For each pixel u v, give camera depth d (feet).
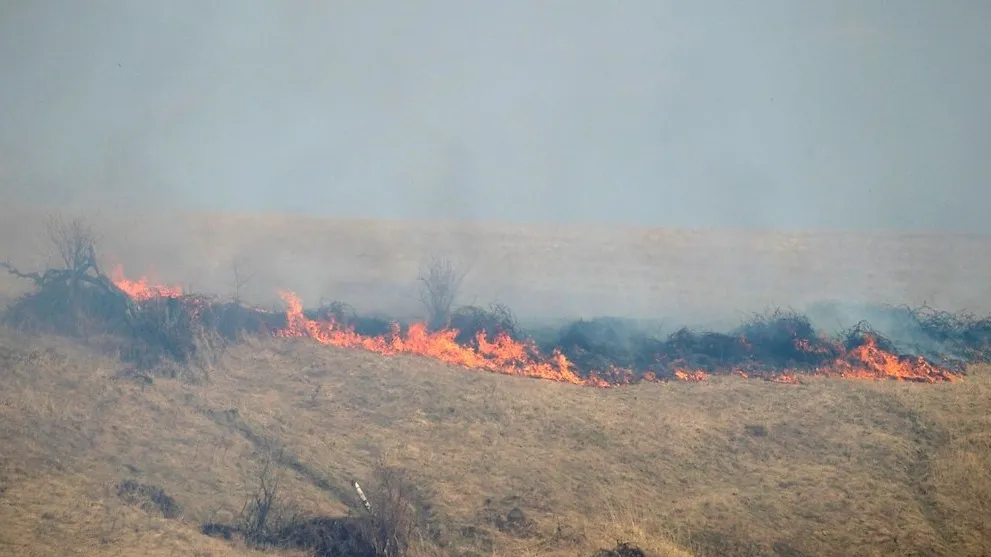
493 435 237.04
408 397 256.11
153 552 174.81
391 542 186.29
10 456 202.39
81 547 173.99
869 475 222.48
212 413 239.50
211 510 198.29
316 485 211.82
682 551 189.78
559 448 231.91
